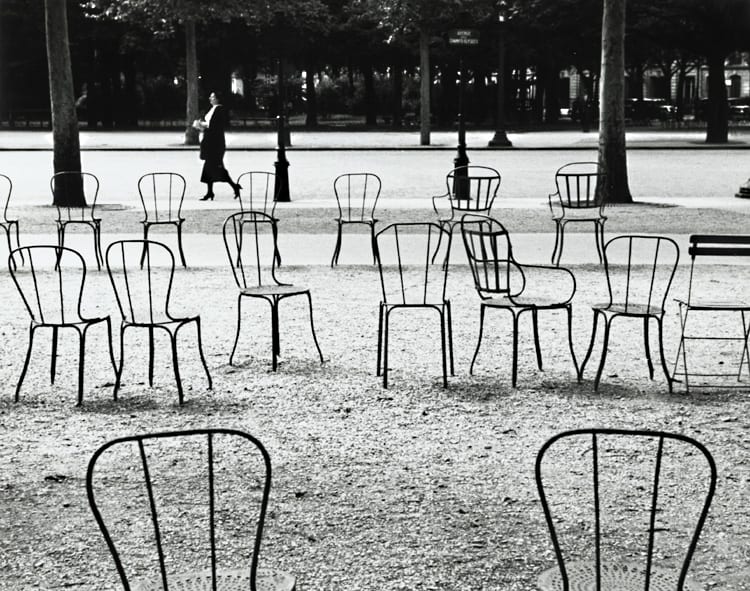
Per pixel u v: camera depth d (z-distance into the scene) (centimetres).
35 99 6956
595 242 1675
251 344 1018
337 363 945
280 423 767
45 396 841
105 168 3262
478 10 4591
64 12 2133
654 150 4119
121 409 805
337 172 3114
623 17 2153
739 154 3891
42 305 1194
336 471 664
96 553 543
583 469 669
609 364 943
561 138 4991
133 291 1281
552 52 6009
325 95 8381
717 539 561
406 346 1009
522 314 1152
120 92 6800
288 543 553
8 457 694
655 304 1202
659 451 395
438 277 1384
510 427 757
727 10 4328
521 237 1742
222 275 1401
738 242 838
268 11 4631
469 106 7025
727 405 815
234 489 632
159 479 651
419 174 3034
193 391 855
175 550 546
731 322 1114
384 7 4506
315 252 1602
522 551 543
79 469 671
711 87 4519
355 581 507
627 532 569
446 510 598
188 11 4331
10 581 509
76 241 1695
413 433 743
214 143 2277
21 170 3189
